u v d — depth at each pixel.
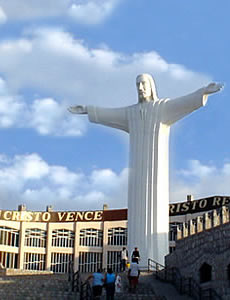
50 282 32.50
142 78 46.97
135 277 31.50
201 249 33.44
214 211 32.72
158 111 46.03
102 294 30.33
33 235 70.19
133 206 45.19
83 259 69.44
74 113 48.91
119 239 69.19
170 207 64.81
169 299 30.23
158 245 43.84
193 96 43.91
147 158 45.69
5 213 69.88
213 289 29.28
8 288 30.42
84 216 70.81
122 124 47.75
